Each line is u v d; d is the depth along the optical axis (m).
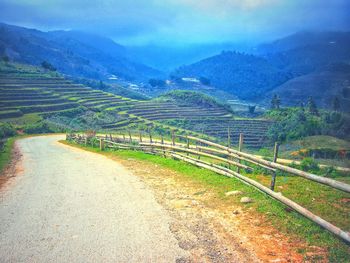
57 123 66.81
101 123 72.12
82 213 7.31
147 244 5.57
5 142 35.75
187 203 7.84
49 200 8.59
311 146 42.72
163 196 8.57
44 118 69.12
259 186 8.10
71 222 6.74
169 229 6.21
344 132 54.59
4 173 14.59
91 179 11.40
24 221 6.91
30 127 58.34
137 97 157.62
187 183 9.96
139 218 6.84
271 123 81.75
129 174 12.07
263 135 72.25
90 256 5.19
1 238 6.02
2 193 9.86
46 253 5.34
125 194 8.88
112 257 5.14
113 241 5.72
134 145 21.89
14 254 5.34
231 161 10.77
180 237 5.82
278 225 6.09
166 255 5.17
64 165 15.98
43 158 20.70
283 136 59.12
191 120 85.88
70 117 74.56
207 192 8.73
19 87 85.00
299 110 79.06
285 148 42.28
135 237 5.86
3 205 8.32
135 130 67.12
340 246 5.10
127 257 5.13
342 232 5.04
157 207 7.58
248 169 10.95
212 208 7.38
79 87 102.44
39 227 6.51
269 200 7.41
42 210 7.67
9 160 20.41
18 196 9.27
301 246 5.26
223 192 8.57
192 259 5.02
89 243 5.66
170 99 109.94
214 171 11.27
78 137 34.91
